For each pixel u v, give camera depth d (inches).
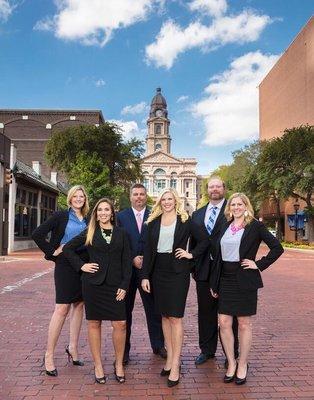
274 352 241.0
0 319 316.2
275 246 196.2
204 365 218.7
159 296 197.9
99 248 191.2
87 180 1338.6
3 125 2427.4
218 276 200.5
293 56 2194.9
